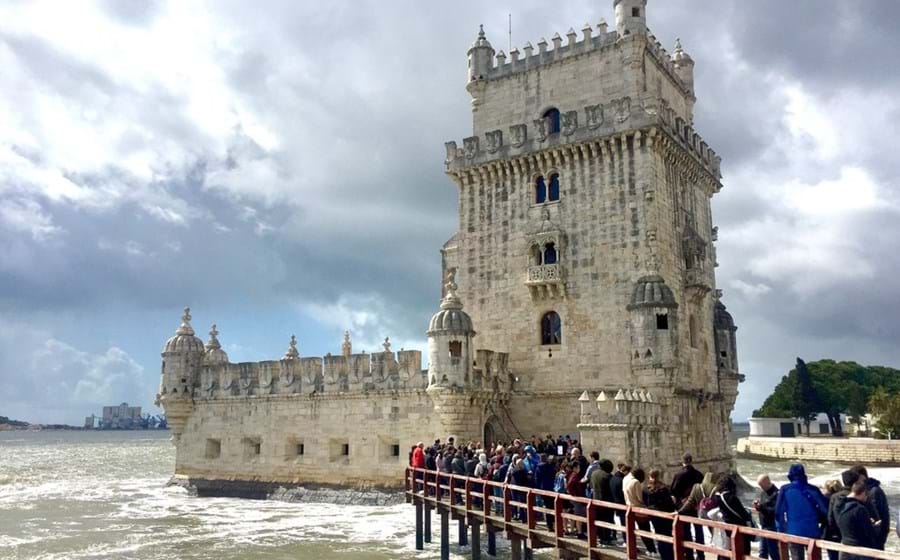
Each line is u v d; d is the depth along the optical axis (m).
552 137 48.53
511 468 26.77
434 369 44.19
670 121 48.16
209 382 57.91
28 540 40.22
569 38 50.50
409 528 40.91
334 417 50.66
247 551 36.09
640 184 45.28
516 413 47.53
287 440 52.88
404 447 47.25
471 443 40.47
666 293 43.25
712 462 49.41
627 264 45.06
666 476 41.19
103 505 55.06
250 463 54.41
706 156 55.41
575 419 45.44
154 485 71.50
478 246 51.19
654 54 50.16
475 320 50.44
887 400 109.75
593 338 45.59
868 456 94.81
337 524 42.44
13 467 109.31
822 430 145.12
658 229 45.06
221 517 46.22
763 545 19.77
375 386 48.66
